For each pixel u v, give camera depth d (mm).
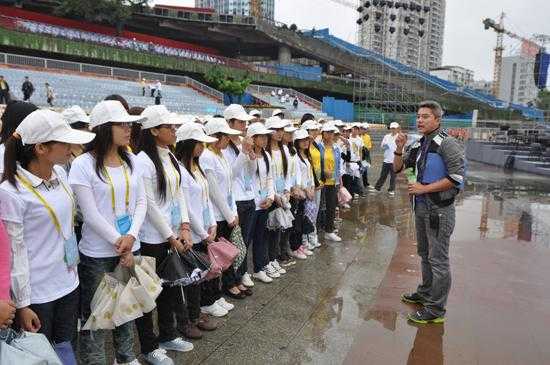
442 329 4188
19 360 1996
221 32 47375
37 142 2449
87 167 2980
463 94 45938
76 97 23578
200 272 3580
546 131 23125
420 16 44281
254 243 5230
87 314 3100
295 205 6035
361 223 8500
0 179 2490
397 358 3652
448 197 4211
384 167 11836
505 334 4109
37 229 2521
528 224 8672
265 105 33062
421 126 4379
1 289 2113
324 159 6902
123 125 3039
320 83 46375
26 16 34656
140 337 3359
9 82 22516
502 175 17062
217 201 4359
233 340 3863
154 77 31391
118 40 34188
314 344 3840
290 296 4863
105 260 3074
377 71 42188
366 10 40188
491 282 5438
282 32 48281
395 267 5914
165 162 3648
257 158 4992
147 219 3512
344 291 5055
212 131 4387
